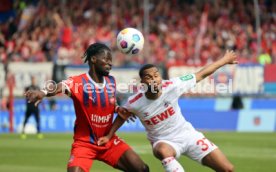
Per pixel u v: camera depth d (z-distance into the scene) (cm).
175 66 7894
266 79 7862
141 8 10162
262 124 7706
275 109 7762
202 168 4047
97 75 2605
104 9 10194
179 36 9550
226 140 6175
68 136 6869
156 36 9556
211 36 9500
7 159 4591
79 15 10156
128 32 2811
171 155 2614
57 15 9831
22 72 8119
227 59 2764
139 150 5250
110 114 2617
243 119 7731
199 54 9188
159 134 2694
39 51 9231
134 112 2661
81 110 2570
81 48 9125
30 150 5241
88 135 2586
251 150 5206
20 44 9431
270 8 10262
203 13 9800
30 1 10638
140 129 7756
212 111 7800
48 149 5331
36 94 2447
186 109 7988
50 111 7912
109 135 2614
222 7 10175
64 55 8838
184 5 10250
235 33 9625
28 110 6638
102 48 2588
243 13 10119
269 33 9756
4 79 8081
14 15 10819
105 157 2620
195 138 2681
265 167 4094
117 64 8519
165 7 10175
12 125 7794
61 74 8019
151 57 8956
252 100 7888
